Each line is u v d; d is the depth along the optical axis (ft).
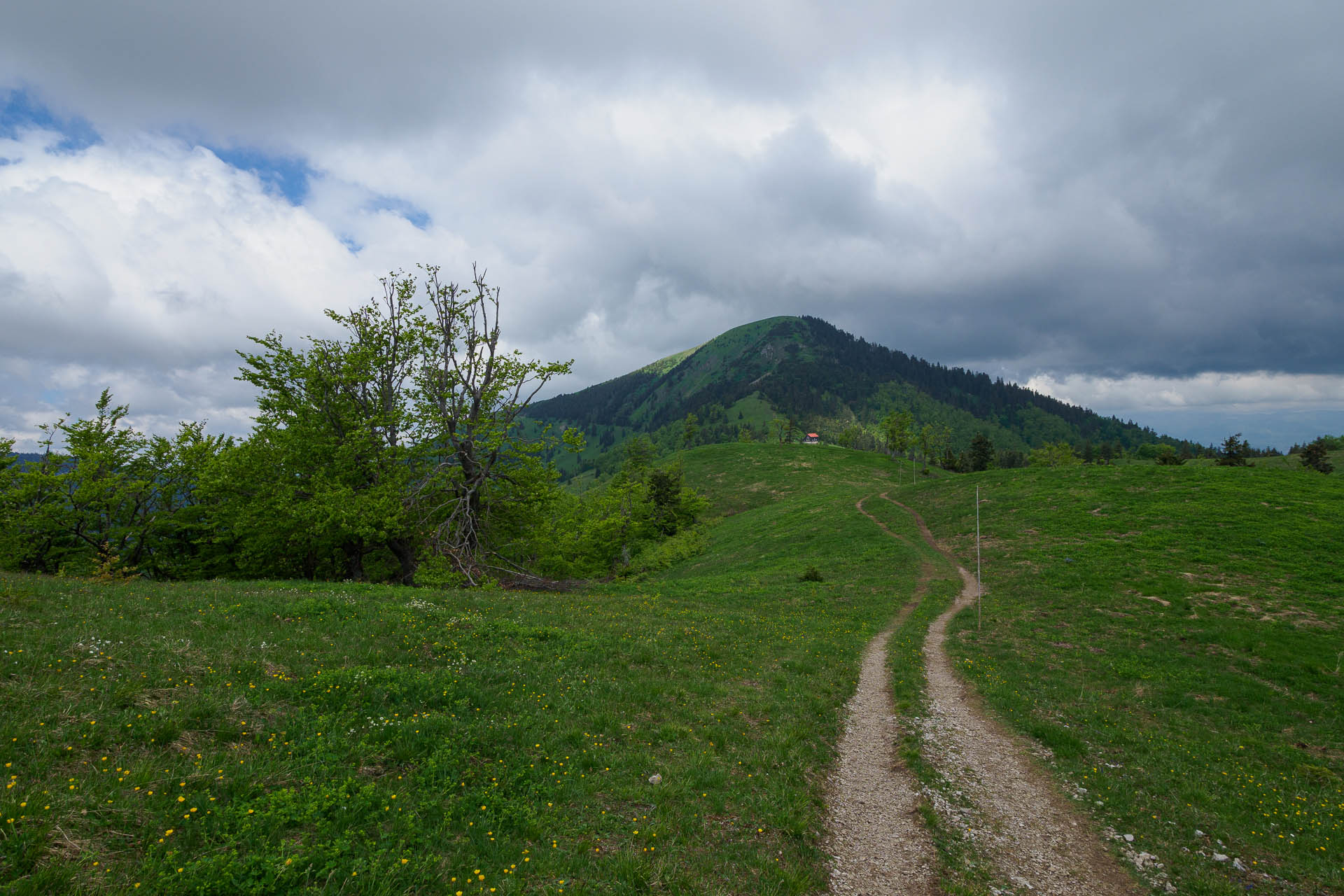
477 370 116.78
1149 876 30.91
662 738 39.91
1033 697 64.23
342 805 23.91
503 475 118.83
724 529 275.59
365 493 101.76
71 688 28.99
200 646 38.47
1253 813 40.86
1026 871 30.50
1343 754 56.03
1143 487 178.19
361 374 107.04
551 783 30.81
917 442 389.60
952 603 117.29
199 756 25.58
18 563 108.58
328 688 35.14
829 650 75.46
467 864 22.58
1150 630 92.68
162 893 17.74
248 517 101.24
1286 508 144.77
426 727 32.86
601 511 206.39
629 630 69.97
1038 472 218.18
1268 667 76.89
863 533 196.13
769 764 38.17
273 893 18.65
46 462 110.22
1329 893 31.45
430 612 59.16
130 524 116.26
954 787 39.47
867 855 30.25
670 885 23.75
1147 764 48.06
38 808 19.75
